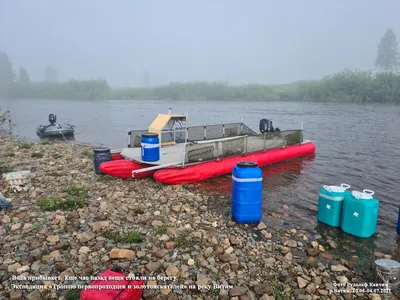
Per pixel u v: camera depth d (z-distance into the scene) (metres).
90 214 7.71
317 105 56.19
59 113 45.97
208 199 9.43
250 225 7.67
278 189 10.73
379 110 42.44
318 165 13.98
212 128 15.05
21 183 9.16
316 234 7.38
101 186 10.09
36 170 11.79
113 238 6.48
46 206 7.88
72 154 14.88
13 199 8.53
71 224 7.05
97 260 5.63
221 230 7.29
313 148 15.98
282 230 7.48
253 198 7.62
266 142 13.74
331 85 66.38
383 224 8.05
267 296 4.87
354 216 7.27
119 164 10.83
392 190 10.84
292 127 26.69
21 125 31.84
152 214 7.99
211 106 59.78
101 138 23.34
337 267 5.92
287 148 14.78
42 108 57.47
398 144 18.98
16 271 5.21
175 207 8.30
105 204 8.36
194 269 5.55
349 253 6.59
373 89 59.84
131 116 41.22
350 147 18.11
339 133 23.31
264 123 15.40
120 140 22.50
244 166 7.66
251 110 47.38
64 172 11.57
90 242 6.25
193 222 7.59
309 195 10.19
